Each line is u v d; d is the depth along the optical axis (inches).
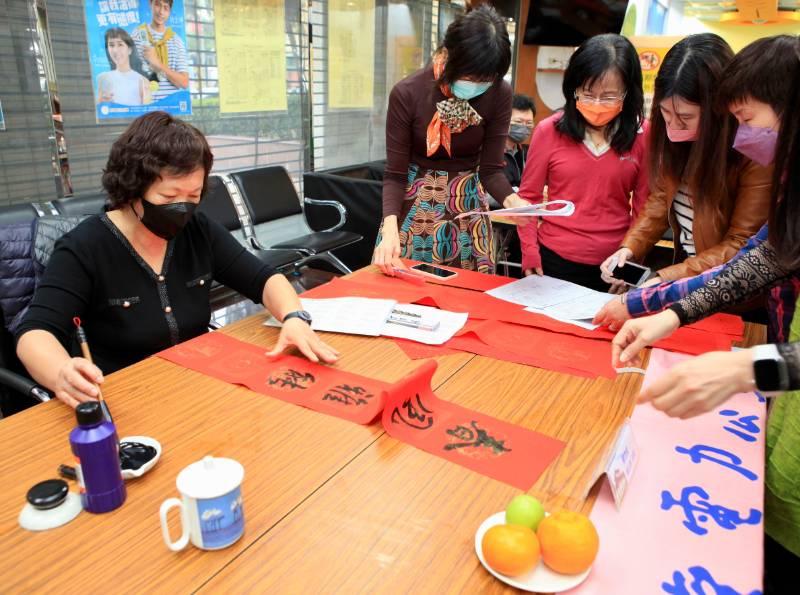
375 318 58.5
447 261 80.7
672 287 51.6
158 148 46.4
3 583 26.8
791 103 36.6
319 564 28.1
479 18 64.5
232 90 125.6
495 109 74.5
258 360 50.0
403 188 77.9
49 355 42.9
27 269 62.7
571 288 68.5
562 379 47.7
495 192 77.8
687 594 26.5
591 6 183.5
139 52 105.4
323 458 36.5
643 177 74.2
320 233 134.5
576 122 72.5
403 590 26.7
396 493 33.4
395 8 165.5
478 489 33.9
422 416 41.6
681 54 57.4
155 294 54.6
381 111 172.7
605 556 28.8
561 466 36.2
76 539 29.5
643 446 38.3
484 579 27.4
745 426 41.0
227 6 119.7
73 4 94.4
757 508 32.5
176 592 26.3
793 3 172.2
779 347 31.1
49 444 37.9
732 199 59.3
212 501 28.0
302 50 140.6
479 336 54.6
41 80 93.0
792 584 46.6
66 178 98.7
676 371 32.9
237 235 125.2
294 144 146.9
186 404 42.8
